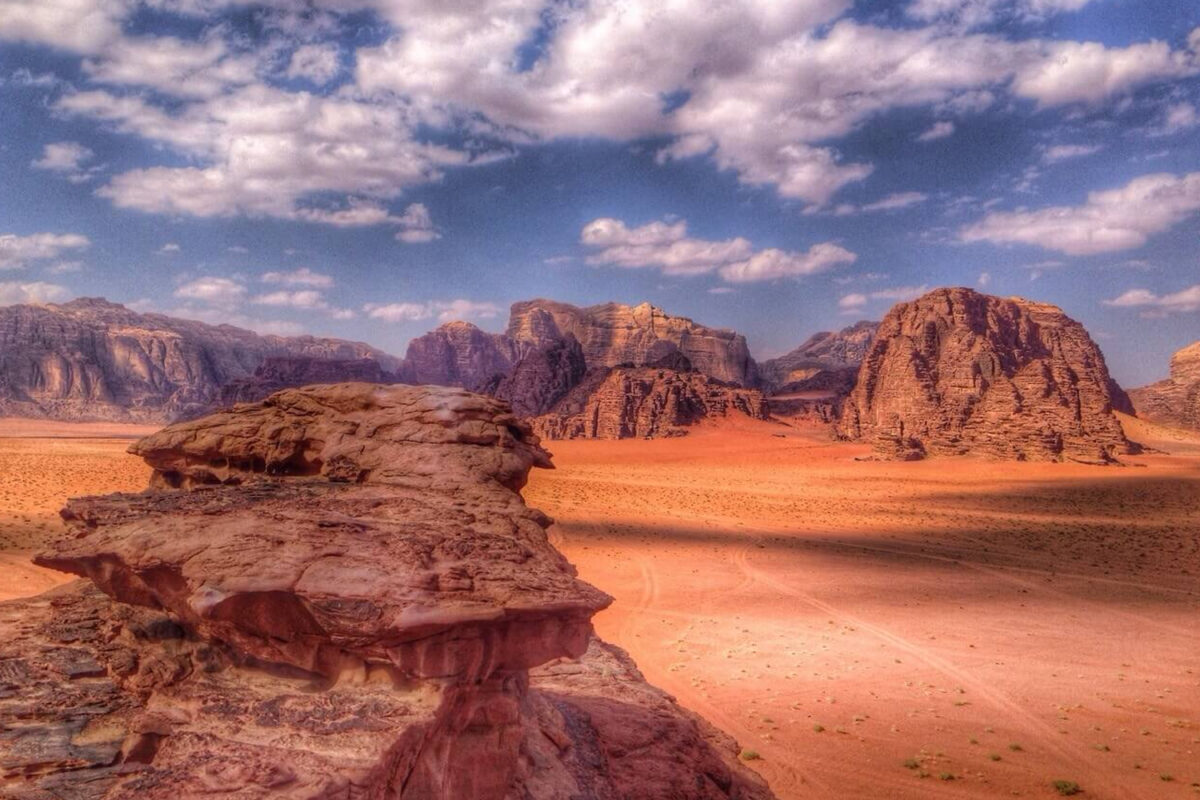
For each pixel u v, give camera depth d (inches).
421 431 673.6
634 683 792.9
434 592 453.1
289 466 737.6
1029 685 1346.0
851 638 1627.7
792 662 1450.5
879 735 1110.4
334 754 402.9
